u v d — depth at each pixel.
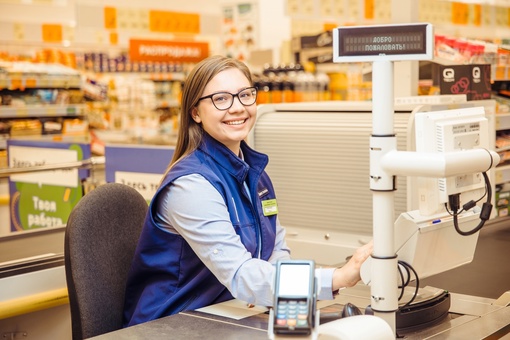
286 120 2.80
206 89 2.06
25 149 4.33
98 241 2.15
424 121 1.61
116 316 2.19
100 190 2.20
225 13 8.02
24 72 6.43
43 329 2.64
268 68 6.09
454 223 1.67
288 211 2.79
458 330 1.73
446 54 2.88
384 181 1.54
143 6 10.26
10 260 2.61
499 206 3.10
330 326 1.49
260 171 2.18
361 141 2.55
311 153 2.69
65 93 6.90
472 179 1.71
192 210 1.94
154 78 8.55
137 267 2.13
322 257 2.68
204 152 2.10
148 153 3.44
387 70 1.52
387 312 1.57
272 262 2.21
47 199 4.19
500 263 2.43
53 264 2.55
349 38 1.54
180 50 7.60
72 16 9.26
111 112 7.91
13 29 7.72
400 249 1.71
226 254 1.89
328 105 2.77
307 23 7.39
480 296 2.04
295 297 1.38
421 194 1.66
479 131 1.74
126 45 8.91
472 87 2.80
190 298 2.07
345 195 2.62
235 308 1.90
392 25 1.50
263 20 9.73
